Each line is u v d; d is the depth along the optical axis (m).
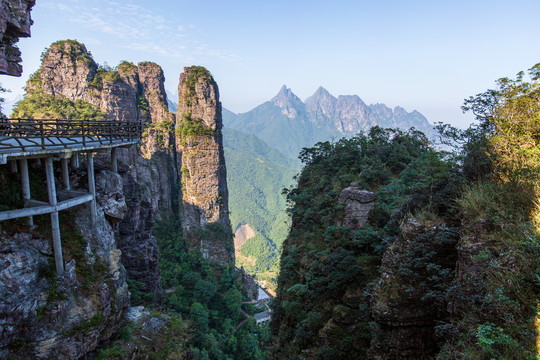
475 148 17.08
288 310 32.50
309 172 56.00
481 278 11.82
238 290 89.56
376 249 28.45
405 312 15.89
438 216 17.62
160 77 112.31
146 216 48.69
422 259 15.96
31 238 20.42
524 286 10.44
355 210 35.84
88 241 24.91
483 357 10.04
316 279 31.02
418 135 58.81
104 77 98.31
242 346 69.56
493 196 13.68
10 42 28.69
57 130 21.25
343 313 25.47
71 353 20.77
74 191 24.48
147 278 46.47
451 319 12.95
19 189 20.53
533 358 8.85
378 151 49.97
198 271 89.19
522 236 11.54
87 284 23.08
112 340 25.94
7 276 18.62
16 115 88.25
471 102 18.98
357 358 22.84
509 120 16.45
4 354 18.34
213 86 99.88
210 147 97.38
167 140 106.31
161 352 26.88
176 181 108.38
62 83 96.00
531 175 13.59
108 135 26.08
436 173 19.62
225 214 101.94
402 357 15.80
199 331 60.34
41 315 19.66
